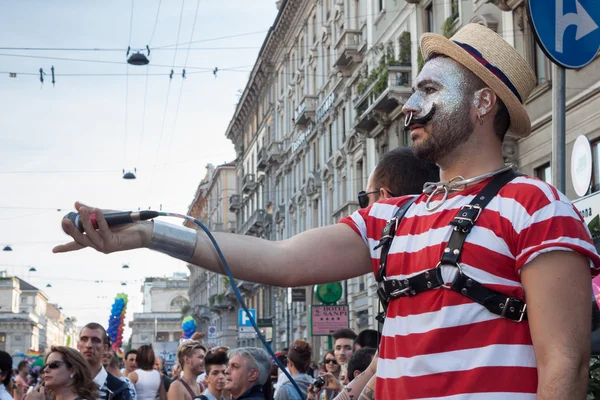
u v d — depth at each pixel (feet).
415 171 11.28
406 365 6.61
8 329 385.70
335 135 101.81
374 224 7.56
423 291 6.66
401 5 75.97
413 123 7.32
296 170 126.52
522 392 6.23
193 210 279.28
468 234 6.57
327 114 104.88
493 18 54.13
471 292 6.41
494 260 6.45
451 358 6.38
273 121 143.13
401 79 72.84
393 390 6.73
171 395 27.45
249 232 165.78
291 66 130.11
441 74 7.25
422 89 7.35
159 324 356.38
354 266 7.67
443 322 6.44
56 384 18.24
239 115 178.91
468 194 6.89
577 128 46.01
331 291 60.23
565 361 6.00
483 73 7.11
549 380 6.00
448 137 7.15
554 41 17.03
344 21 96.32
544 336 6.13
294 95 126.00
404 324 6.76
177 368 38.45
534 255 6.23
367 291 86.79
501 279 6.43
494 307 6.36
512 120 7.32
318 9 111.24
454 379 6.33
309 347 24.20
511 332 6.34
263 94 153.79
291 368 24.06
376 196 11.43
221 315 198.49
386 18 80.94
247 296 171.53
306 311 112.06
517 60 7.21
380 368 7.03
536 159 50.31
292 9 122.83
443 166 7.36
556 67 17.35
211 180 230.89
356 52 91.15
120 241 7.14
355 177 92.38
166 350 136.56
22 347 385.09
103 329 22.59
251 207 168.86
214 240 7.32
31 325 390.63
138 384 30.50
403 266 6.91
